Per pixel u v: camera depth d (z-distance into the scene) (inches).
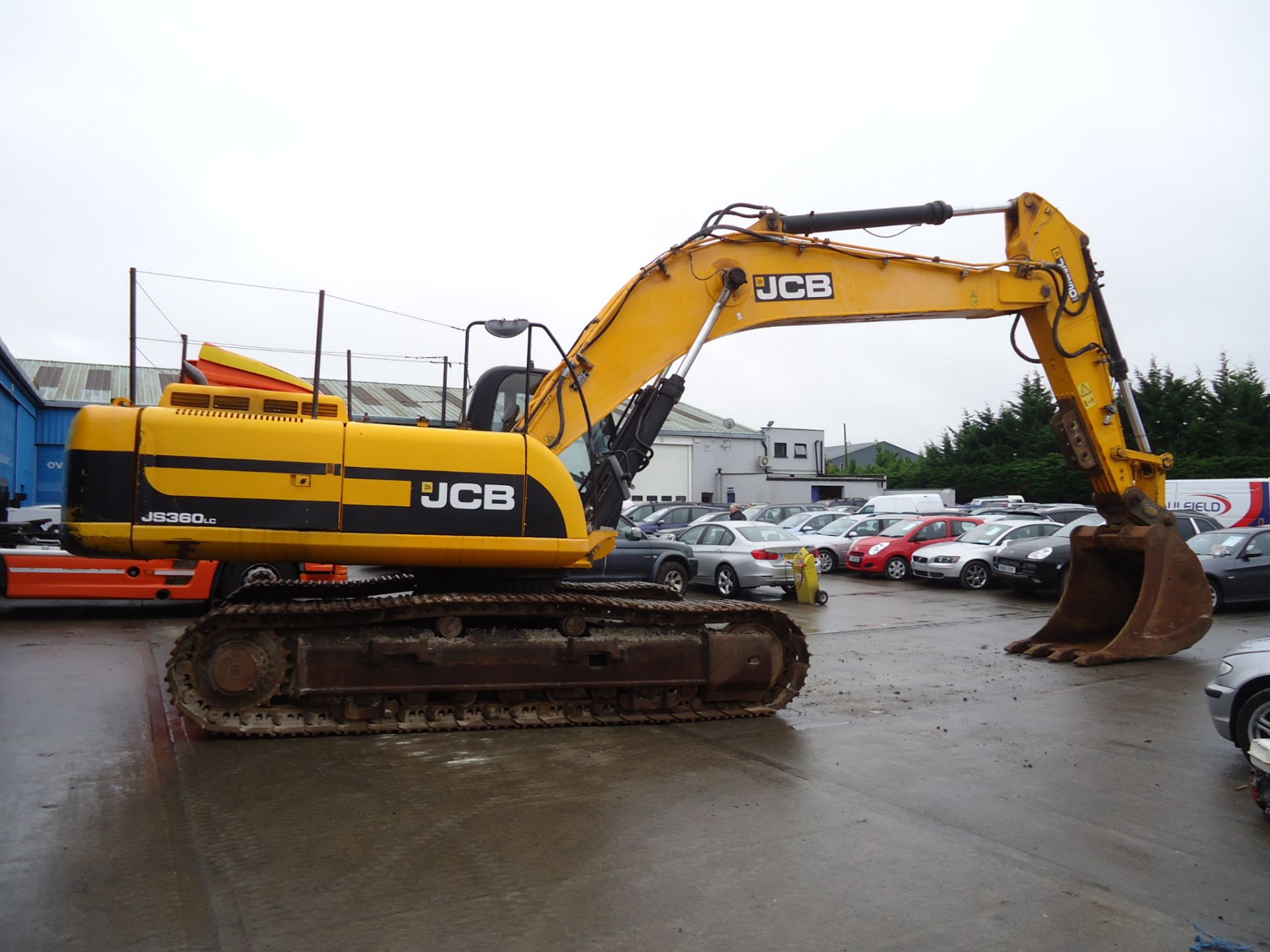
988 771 234.2
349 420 270.1
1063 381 396.8
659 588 358.3
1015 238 387.9
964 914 150.6
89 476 237.5
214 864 166.1
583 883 160.9
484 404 295.0
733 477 1871.3
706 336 314.2
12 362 832.9
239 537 243.3
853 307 344.5
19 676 327.6
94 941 136.2
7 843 173.9
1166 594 394.0
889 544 792.9
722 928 144.6
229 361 268.8
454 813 195.8
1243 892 161.6
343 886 157.8
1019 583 666.2
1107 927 146.9
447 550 260.7
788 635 302.5
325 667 254.4
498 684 268.1
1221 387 1652.3
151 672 339.0
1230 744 262.8
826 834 186.9
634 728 275.9
